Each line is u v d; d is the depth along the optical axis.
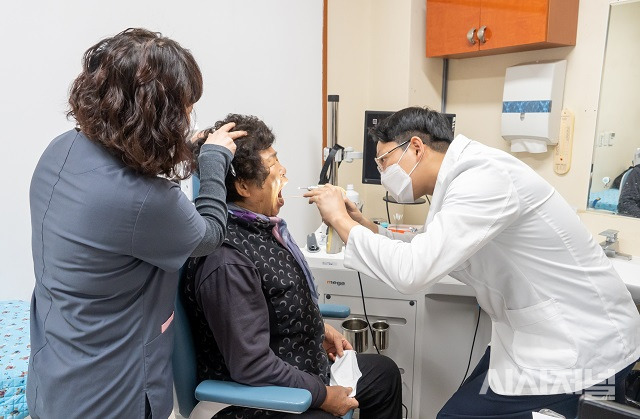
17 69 1.43
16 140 1.46
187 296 1.18
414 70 2.40
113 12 1.58
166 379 1.01
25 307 1.44
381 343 1.83
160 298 0.97
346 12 2.41
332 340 1.52
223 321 1.12
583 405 0.66
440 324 1.86
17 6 1.39
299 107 2.22
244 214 1.24
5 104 1.42
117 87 0.79
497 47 2.04
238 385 1.15
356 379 1.43
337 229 1.27
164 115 0.81
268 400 1.09
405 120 1.33
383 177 1.39
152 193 0.83
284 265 1.27
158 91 0.80
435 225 1.12
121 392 0.92
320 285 1.88
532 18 1.90
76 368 0.89
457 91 2.51
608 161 1.97
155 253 0.88
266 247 1.26
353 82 2.52
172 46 0.84
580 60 2.00
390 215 2.62
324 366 1.35
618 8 1.87
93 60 0.83
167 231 0.86
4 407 1.09
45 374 0.91
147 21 1.65
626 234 1.95
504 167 1.13
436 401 1.94
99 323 0.89
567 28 1.95
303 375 1.20
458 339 1.86
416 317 1.86
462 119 2.52
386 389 1.51
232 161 1.21
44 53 1.47
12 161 1.47
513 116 2.18
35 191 0.91
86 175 0.83
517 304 1.22
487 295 1.29
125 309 0.91
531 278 1.19
